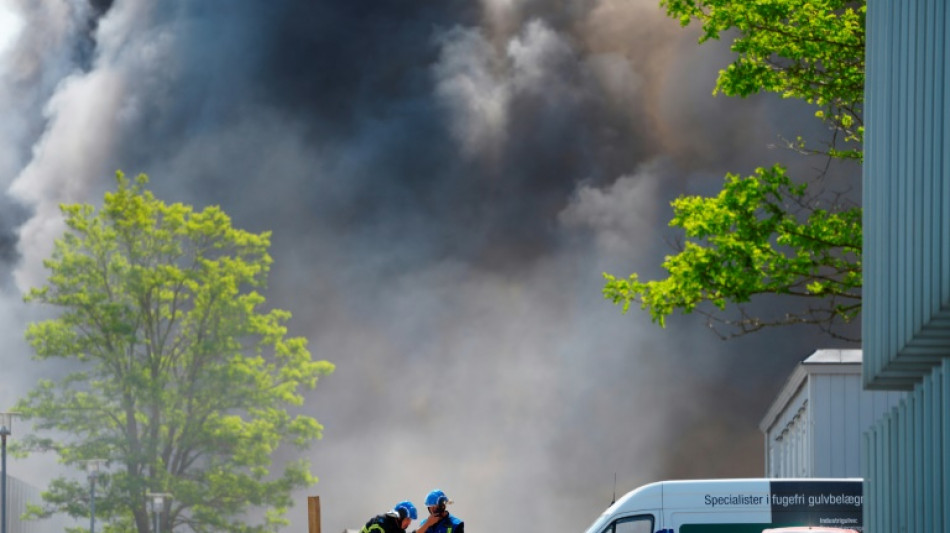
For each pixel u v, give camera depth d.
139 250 118.69
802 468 76.12
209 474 112.19
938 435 21.75
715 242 42.00
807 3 44.28
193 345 116.06
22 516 110.06
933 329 22.62
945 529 20.98
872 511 26.94
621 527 42.66
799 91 45.72
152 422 114.00
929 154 22.22
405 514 35.66
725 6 45.09
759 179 42.16
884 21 26.55
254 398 115.50
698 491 42.69
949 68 21.03
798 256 41.91
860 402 71.31
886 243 25.70
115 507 109.75
